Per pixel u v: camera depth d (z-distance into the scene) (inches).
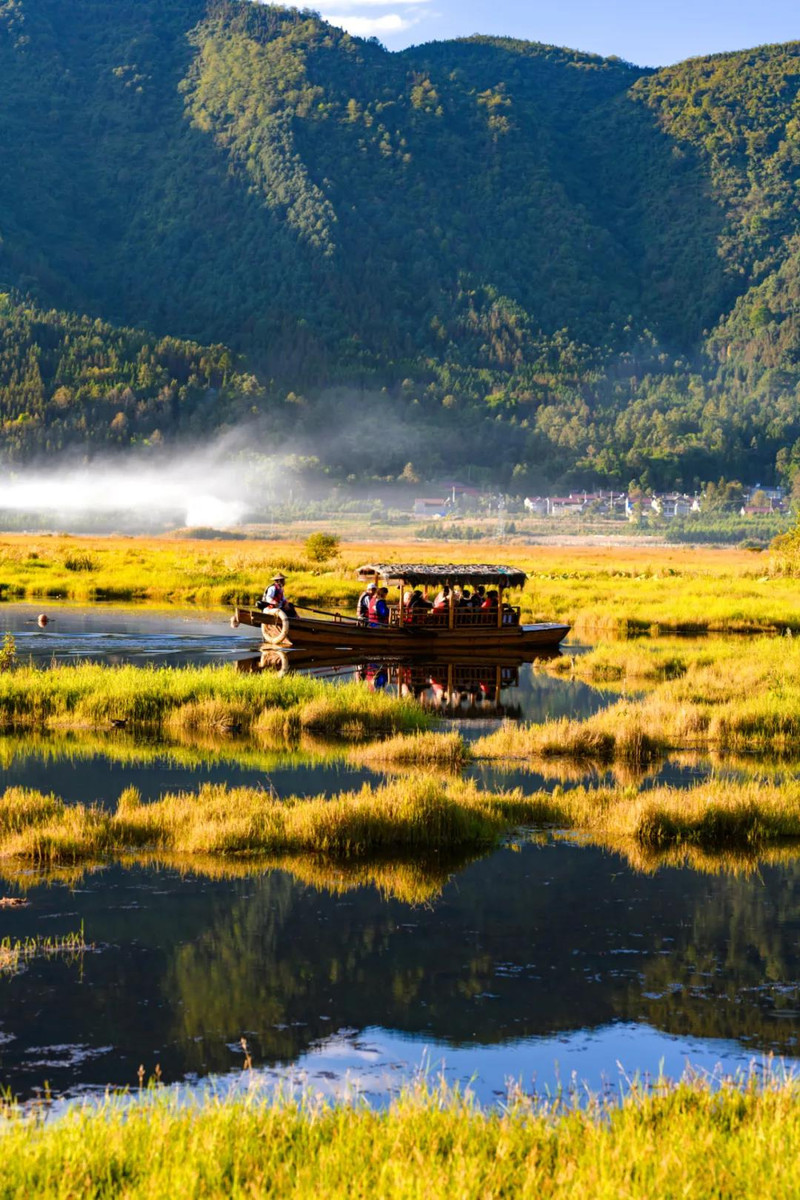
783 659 2261.3
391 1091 575.8
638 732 1498.5
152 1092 557.9
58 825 1014.4
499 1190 436.1
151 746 1462.8
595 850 1040.8
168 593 4003.4
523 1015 678.5
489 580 2704.2
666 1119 507.2
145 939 788.0
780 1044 644.7
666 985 727.1
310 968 741.9
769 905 887.1
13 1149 460.8
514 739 1496.1
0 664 1950.1
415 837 1035.9
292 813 1061.8
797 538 5866.1
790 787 1201.4
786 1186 429.1
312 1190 429.1
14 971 728.3
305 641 2514.8
